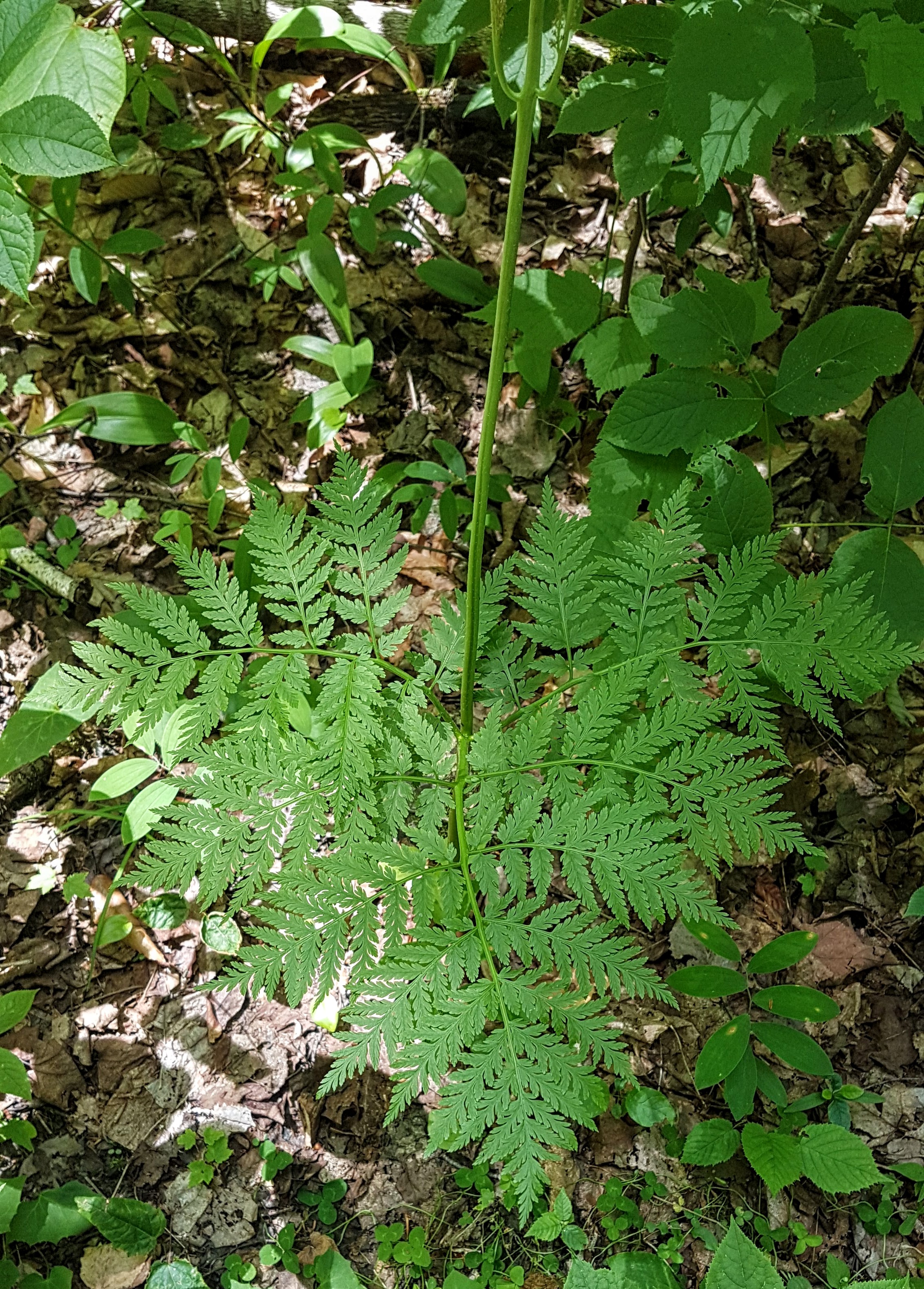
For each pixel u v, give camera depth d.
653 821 0.38
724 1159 0.48
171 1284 0.46
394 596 0.35
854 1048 0.52
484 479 0.32
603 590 0.36
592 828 0.32
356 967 0.31
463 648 0.38
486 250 0.67
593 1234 0.49
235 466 0.63
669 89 0.29
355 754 0.33
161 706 0.33
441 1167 0.50
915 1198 0.50
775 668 0.33
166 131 0.62
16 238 0.28
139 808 0.50
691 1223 0.49
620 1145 0.50
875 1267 0.48
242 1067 0.51
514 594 0.60
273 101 0.62
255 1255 0.48
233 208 0.68
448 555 0.62
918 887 0.55
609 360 0.45
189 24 0.58
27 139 0.29
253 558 0.57
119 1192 0.49
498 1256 0.48
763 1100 0.51
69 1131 0.50
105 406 0.60
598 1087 0.30
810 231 0.67
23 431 0.64
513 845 0.33
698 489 0.41
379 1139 0.50
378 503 0.35
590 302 0.45
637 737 0.33
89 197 0.67
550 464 0.63
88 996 0.52
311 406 0.61
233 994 0.52
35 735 0.48
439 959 0.31
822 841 0.56
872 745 0.57
